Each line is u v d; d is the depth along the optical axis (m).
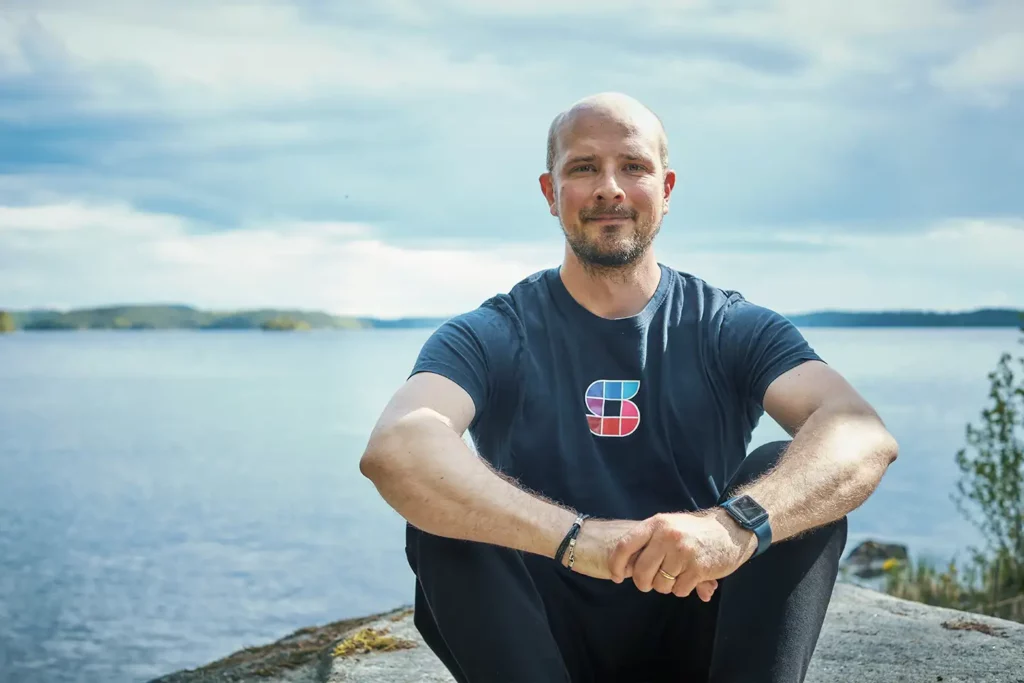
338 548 16.08
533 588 2.07
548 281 2.41
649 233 2.31
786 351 2.27
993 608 5.15
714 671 2.02
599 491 2.25
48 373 101.44
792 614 1.99
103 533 18.08
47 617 11.04
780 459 2.11
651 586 2.00
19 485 25.02
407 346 155.75
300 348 156.62
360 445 35.47
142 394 68.56
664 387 2.29
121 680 8.29
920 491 22.48
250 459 31.03
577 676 2.28
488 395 2.30
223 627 10.55
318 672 3.03
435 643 2.23
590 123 2.32
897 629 3.19
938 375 74.94
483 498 1.99
